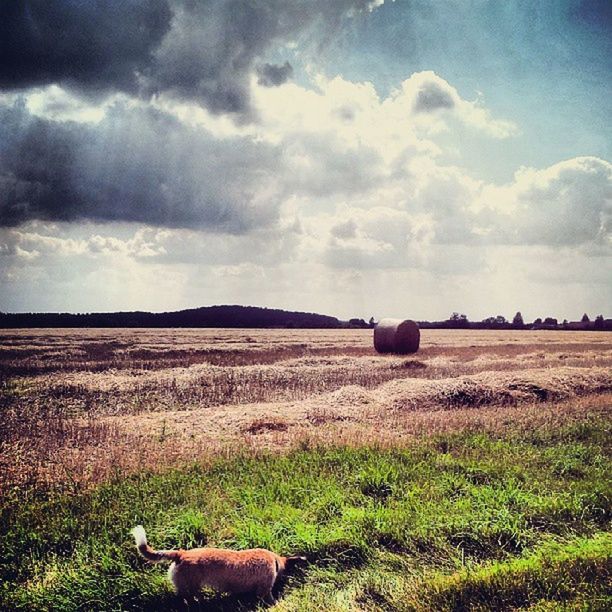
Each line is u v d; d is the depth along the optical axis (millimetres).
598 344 43938
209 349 31750
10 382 17359
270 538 5801
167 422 12156
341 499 6988
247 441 10219
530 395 15883
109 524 6320
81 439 10422
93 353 28406
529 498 7184
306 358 26203
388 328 32000
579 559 5395
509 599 4812
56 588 5070
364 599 5008
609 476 8383
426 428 11430
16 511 6766
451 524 6293
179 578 4867
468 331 88562
